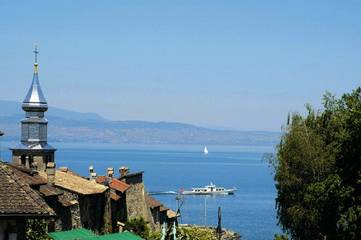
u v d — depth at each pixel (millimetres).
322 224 103375
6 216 38562
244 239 182500
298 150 108938
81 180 108875
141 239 99562
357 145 93375
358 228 92875
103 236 93875
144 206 139250
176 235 115438
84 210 101938
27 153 132625
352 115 94188
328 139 111688
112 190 120625
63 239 84375
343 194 94125
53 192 89875
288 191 109750
